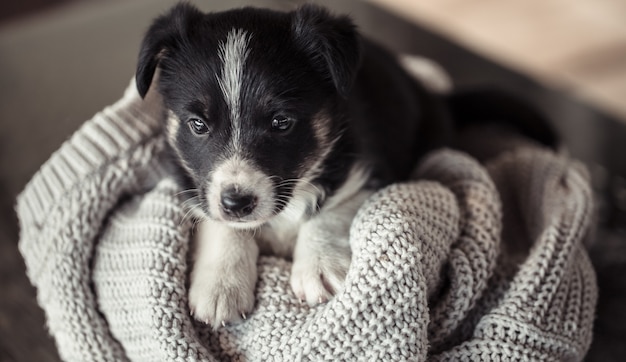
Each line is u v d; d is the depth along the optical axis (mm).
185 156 536
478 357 498
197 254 535
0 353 635
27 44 909
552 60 1038
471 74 863
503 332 500
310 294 501
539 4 1172
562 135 780
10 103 822
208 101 516
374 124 601
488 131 744
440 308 514
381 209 509
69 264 543
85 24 932
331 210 549
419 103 682
